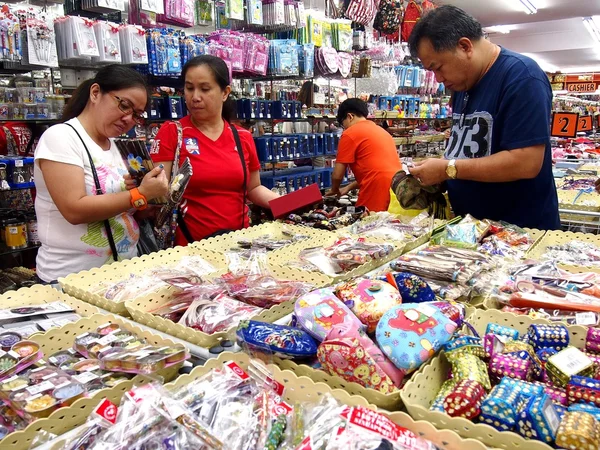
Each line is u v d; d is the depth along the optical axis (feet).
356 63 19.22
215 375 3.44
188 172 6.40
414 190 7.98
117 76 5.95
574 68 67.10
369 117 21.09
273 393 3.33
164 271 5.38
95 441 2.79
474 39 7.00
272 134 17.26
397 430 2.81
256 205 10.14
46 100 11.62
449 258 5.75
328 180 18.43
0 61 10.89
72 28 10.60
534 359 3.68
